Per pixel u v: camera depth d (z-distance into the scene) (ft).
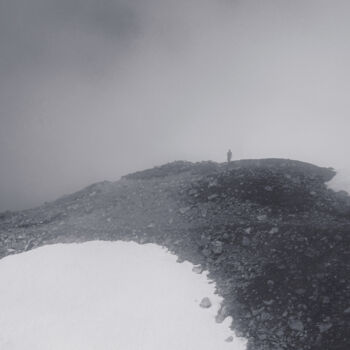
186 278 111.86
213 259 117.19
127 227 139.74
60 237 140.56
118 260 123.03
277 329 94.02
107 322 102.73
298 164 171.53
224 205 141.59
